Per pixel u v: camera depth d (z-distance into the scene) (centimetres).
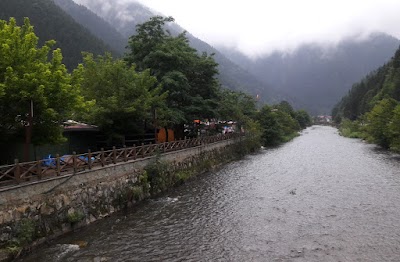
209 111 3616
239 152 4834
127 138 2983
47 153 2192
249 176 3186
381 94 9931
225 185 2791
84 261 1362
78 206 1719
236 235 1669
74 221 1645
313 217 1928
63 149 2342
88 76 2667
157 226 1788
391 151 5100
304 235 1658
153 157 2522
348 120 11800
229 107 4306
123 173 2128
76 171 1741
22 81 1465
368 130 6425
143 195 2286
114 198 2012
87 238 1595
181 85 3231
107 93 2530
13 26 1603
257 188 2667
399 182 2802
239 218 1927
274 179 3019
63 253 1420
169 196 2420
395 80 9512
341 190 2552
